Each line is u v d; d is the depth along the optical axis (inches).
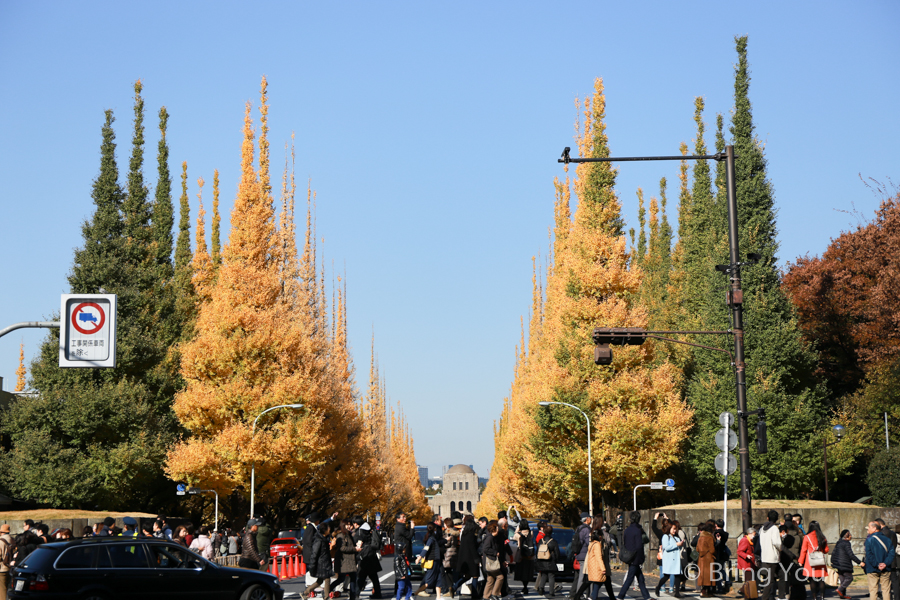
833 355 1742.1
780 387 1338.6
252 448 1539.1
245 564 772.0
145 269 1791.3
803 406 1330.0
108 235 1652.3
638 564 699.4
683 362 1752.0
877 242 1664.6
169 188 2161.7
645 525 1151.0
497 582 698.2
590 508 1480.1
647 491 1699.1
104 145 1673.2
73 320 417.1
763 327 1363.2
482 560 698.2
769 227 1401.3
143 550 614.2
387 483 3309.5
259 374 1637.6
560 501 1784.0
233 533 1514.5
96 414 1448.1
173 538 896.3
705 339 1416.1
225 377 1633.9
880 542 628.4
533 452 1686.8
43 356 1514.5
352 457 2020.2
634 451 1503.4
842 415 1418.6
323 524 740.0
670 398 1494.8
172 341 1923.0
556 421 1576.0
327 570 725.9
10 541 638.5
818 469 1305.4
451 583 777.6
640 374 1539.1
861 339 1590.8
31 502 1536.7
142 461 1469.0
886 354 1475.1
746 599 687.7
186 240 2370.8
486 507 4303.6
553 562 818.2
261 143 1839.3
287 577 1144.2
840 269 1732.3
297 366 1694.1
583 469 1557.6
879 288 1482.5
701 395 1422.2
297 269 2578.7
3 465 1445.6
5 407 1706.4
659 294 2071.9
